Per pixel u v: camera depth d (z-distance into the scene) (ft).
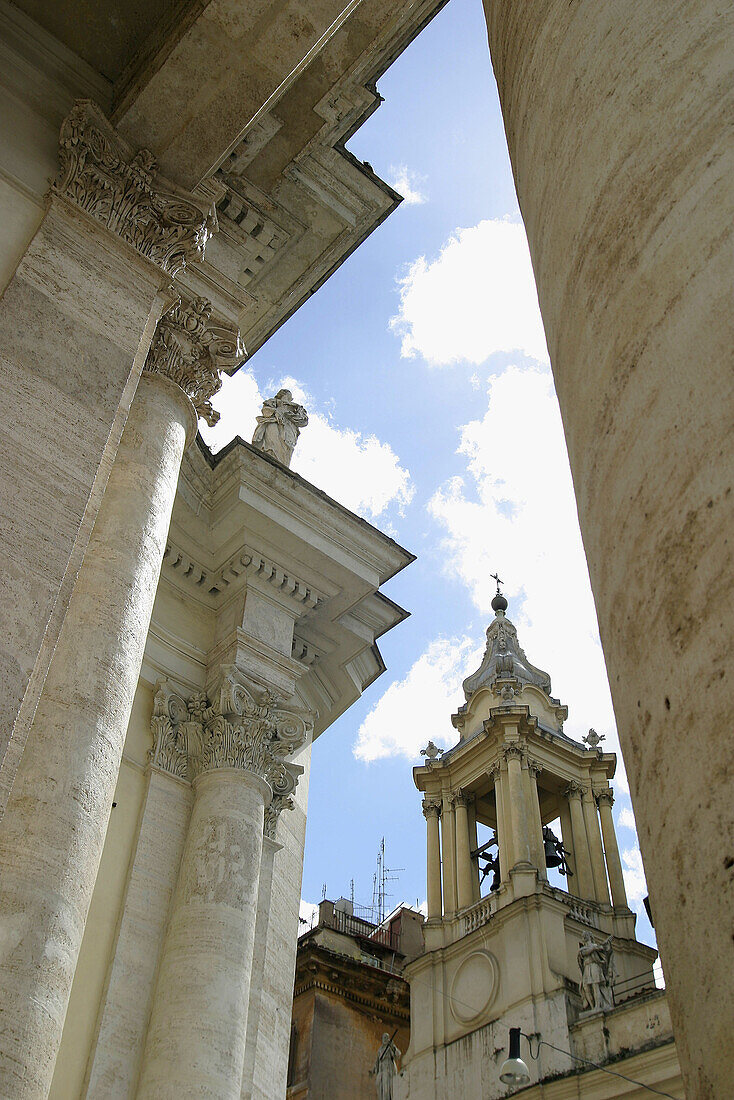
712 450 7.45
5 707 15.85
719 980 6.22
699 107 9.02
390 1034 108.06
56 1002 17.10
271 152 36.47
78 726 19.94
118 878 30.32
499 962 104.42
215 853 31.19
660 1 10.29
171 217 25.89
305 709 36.68
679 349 8.16
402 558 41.75
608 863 118.83
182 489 38.11
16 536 17.76
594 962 96.84
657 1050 83.97
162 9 27.37
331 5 25.95
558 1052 91.81
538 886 108.06
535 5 12.78
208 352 29.35
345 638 42.27
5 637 16.52
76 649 21.04
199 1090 26.45
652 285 8.76
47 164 25.03
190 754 34.17
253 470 38.83
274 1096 32.32
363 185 38.09
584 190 10.27
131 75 27.37
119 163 25.53
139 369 22.63
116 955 28.50
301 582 39.68
